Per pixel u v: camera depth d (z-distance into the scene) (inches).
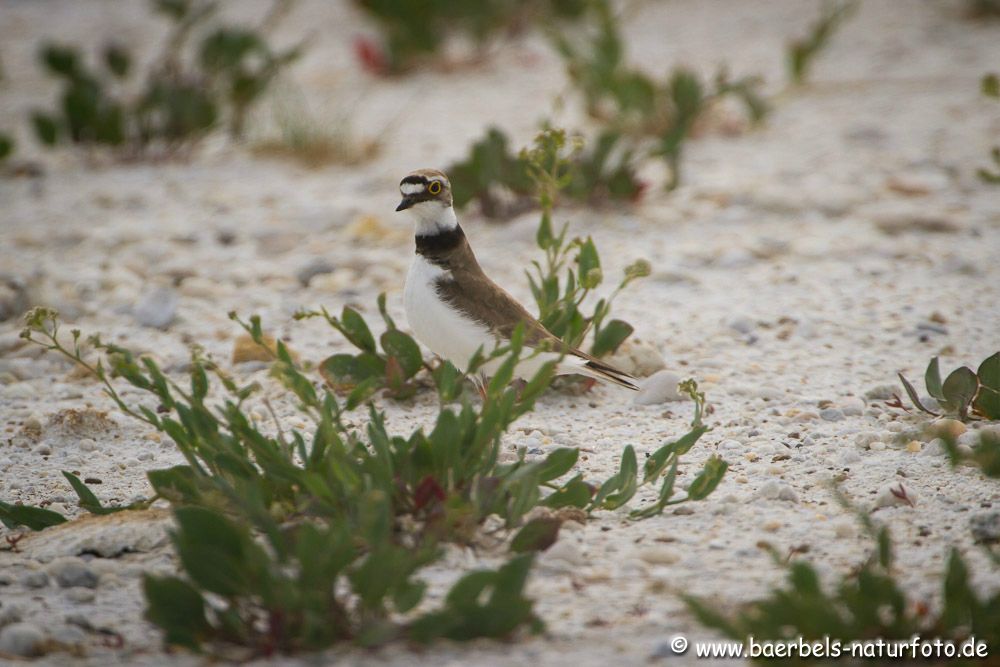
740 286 525.0
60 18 1211.2
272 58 794.8
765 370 433.7
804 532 300.5
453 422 289.0
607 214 628.7
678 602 265.4
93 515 315.3
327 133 754.2
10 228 623.8
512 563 246.7
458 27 990.4
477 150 611.8
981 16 1061.1
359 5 956.0
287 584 242.4
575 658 241.0
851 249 559.5
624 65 815.1
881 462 344.5
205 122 759.7
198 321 495.8
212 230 611.8
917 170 679.1
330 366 414.0
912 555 284.8
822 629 234.7
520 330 288.4
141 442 385.4
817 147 738.2
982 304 493.0
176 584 244.4
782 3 1179.9
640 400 410.3
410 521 290.7
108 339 474.9
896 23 1070.4
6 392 424.2
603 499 320.8
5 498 338.0
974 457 284.2
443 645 247.9
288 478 293.1
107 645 250.1
